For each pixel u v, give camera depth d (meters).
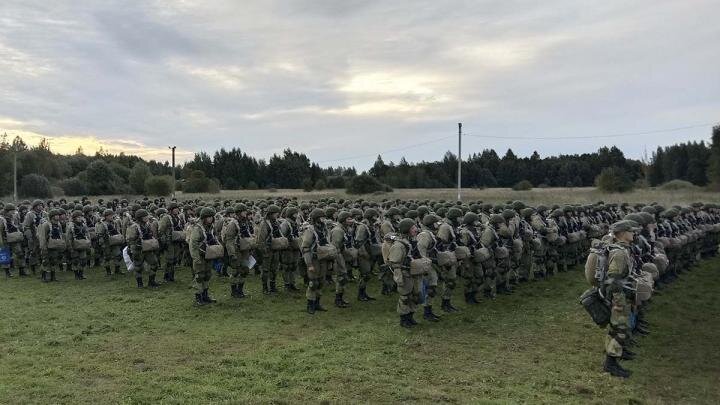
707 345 10.77
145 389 8.23
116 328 11.80
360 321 12.50
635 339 11.08
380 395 8.05
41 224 17.72
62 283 17.42
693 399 8.11
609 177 57.69
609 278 9.01
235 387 8.33
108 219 19.12
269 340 10.91
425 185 83.25
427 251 12.74
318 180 80.19
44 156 63.34
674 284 16.72
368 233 14.90
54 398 7.88
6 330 11.52
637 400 7.96
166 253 17.61
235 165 92.62
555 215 18.66
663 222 16.77
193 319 12.65
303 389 8.27
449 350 10.33
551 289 16.05
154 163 89.25
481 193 60.91
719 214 23.27
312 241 13.18
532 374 9.06
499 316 12.95
